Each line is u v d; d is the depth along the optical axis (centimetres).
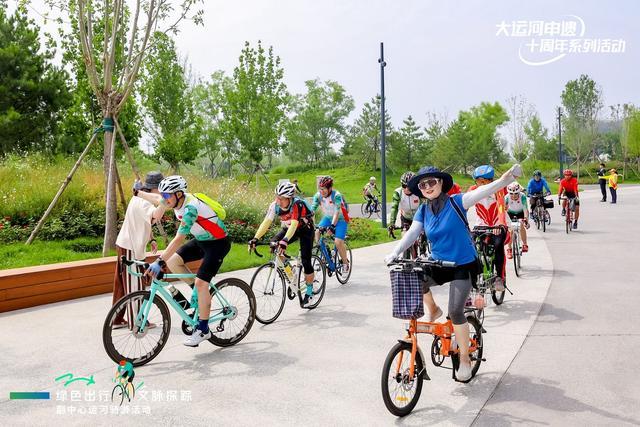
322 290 709
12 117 1975
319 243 763
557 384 427
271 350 525
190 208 491
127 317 493
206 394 418
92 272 773
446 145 6216
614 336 542
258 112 2677
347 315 656
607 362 471
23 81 2030
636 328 567
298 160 7862
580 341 530
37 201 1147
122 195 1020
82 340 559
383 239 1473
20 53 2066
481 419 370
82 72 1792
